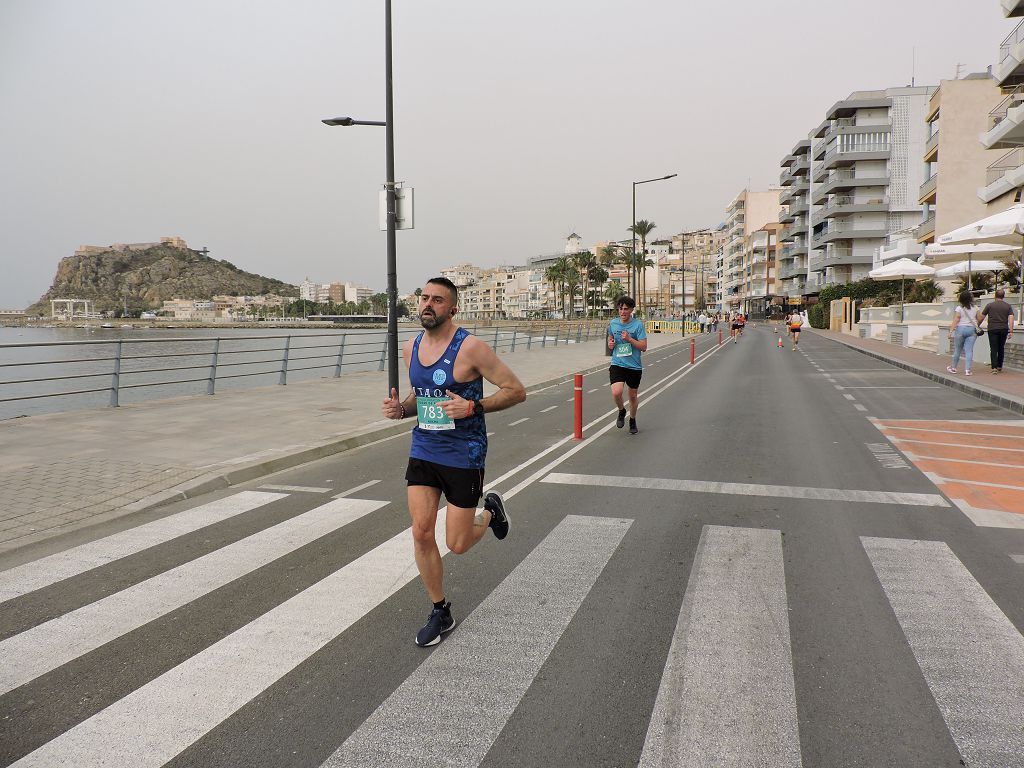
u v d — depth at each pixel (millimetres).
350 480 7141
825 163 68750
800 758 2467
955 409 11242
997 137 25016
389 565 4504
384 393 14750
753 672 3066
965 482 6477
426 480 3352
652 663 3162
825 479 6699
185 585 4215
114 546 4992
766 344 37219
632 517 5508
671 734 2623
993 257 23891
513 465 7684
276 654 3316
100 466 7387
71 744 2623
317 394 14555
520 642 3393
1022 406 10602
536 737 2621
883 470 7039
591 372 21703
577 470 7332
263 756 2533
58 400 28953
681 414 11477
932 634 3400
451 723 2723
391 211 13086
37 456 7926
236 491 6723
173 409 12109
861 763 2436
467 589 4070
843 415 10922
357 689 2990
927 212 48125
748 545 4777
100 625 3668
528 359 27141
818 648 3277
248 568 4496
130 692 2994
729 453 8070
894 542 4789
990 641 3318
